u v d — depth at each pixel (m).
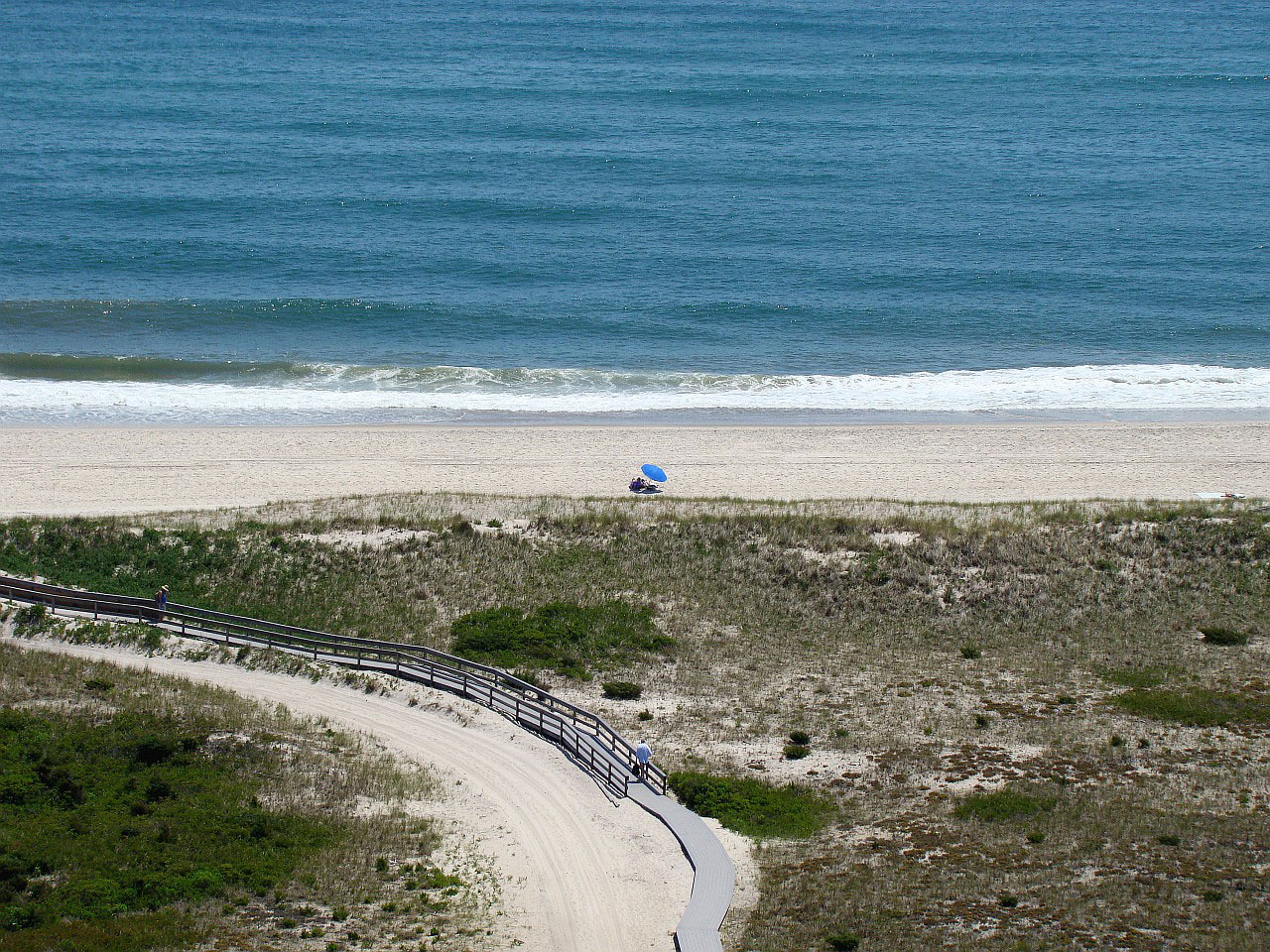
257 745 31.80
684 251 86.06
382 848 27.89
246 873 26.20
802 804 30.66
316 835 28.08
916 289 80.75
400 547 45.19
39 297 74.44
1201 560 45.25
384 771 31.38
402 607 41.66
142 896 25.14
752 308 76.94
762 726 34.97
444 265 82.31
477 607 41.84
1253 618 41.81
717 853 27.98
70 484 52.44
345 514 48.50
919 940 24.33
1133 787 31.25
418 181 98.69
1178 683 37.66
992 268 84.19
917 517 49.25
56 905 24.56
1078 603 42.78
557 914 25.81
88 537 45.06
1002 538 46.75
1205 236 90.81
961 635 41.03
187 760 30.75
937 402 65.56
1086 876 26.77
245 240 85.19
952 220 93.50
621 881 27.17
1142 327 75.44
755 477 55.69
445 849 28.12
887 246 88.00
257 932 24.25
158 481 53.22
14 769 29.27
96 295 75.31
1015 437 60.88
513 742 33.44
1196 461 58.06
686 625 41.19
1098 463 57.72
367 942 24.19
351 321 73.56
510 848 28.34
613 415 63.22
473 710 35.09
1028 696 36.84
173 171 99.06
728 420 62.75
